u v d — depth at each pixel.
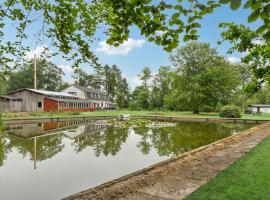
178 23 2.99
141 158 10.97
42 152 12.38
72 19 4.20
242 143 11.10
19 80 75.44
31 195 6.55
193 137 17.77
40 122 30.95
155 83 72.25
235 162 7.42
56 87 84.69
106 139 16.88
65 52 4.40
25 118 30.67
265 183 5.47
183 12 2.85
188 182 5.70
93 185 7.38
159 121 33.16
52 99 46.25
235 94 47.94
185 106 46.44
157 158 10.98
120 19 3.07
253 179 5.75
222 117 35.44
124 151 12.60
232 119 32.00
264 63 8.02
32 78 76.62
